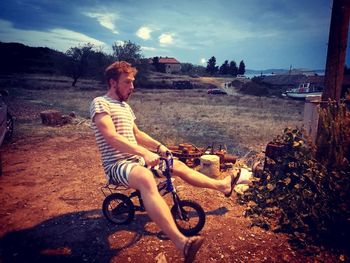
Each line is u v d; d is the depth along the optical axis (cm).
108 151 267
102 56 3641
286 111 1872
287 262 250
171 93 3522
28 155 577
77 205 351
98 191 395
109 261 245
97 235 284
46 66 5806
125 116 280
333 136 360
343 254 262
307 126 450
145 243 271
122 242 272
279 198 348
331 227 295
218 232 294
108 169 266
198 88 5159
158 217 217
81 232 290
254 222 313
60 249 261
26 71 5100
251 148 688
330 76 433
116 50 3778
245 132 930
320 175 337
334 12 420
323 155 370
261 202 358
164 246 267
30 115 1101
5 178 445
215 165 447
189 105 2053
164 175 272
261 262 249
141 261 246
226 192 301
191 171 288
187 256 206
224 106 2114
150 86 4322
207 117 1376
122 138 252
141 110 1580
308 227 297
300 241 278
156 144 304
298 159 363
